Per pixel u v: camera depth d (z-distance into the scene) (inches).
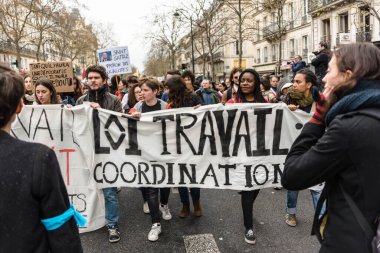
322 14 1051.9
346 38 464.4
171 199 219.9
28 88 254.8
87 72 175.8
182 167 166.9
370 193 58.2
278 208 197.8
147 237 163.8
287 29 1298.0
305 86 172.7
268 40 1437.0
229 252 147.2
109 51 391.9
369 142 57.8
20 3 1274.6
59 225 62.6
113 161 166.4
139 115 165.0
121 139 165.8
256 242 155.9
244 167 164.4
